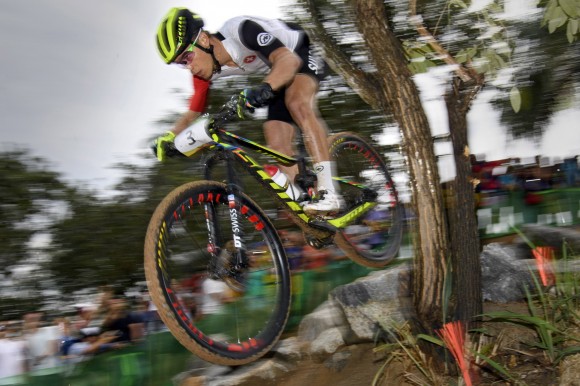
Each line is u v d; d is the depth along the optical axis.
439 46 2.64
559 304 2.43
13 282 5.52
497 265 3.27
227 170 2.54
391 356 2.41
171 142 2.56
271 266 2.68
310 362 2.82
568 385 2.12
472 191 2.62
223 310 3.08
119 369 3.11
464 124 2.66
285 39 2.75
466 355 2.34
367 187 3.29
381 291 2.99
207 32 2.62
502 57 2.60
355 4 2.57
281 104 2.98
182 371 3.02
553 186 6.22
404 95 2.54
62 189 5.81
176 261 2.84
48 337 4.14
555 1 2.43
